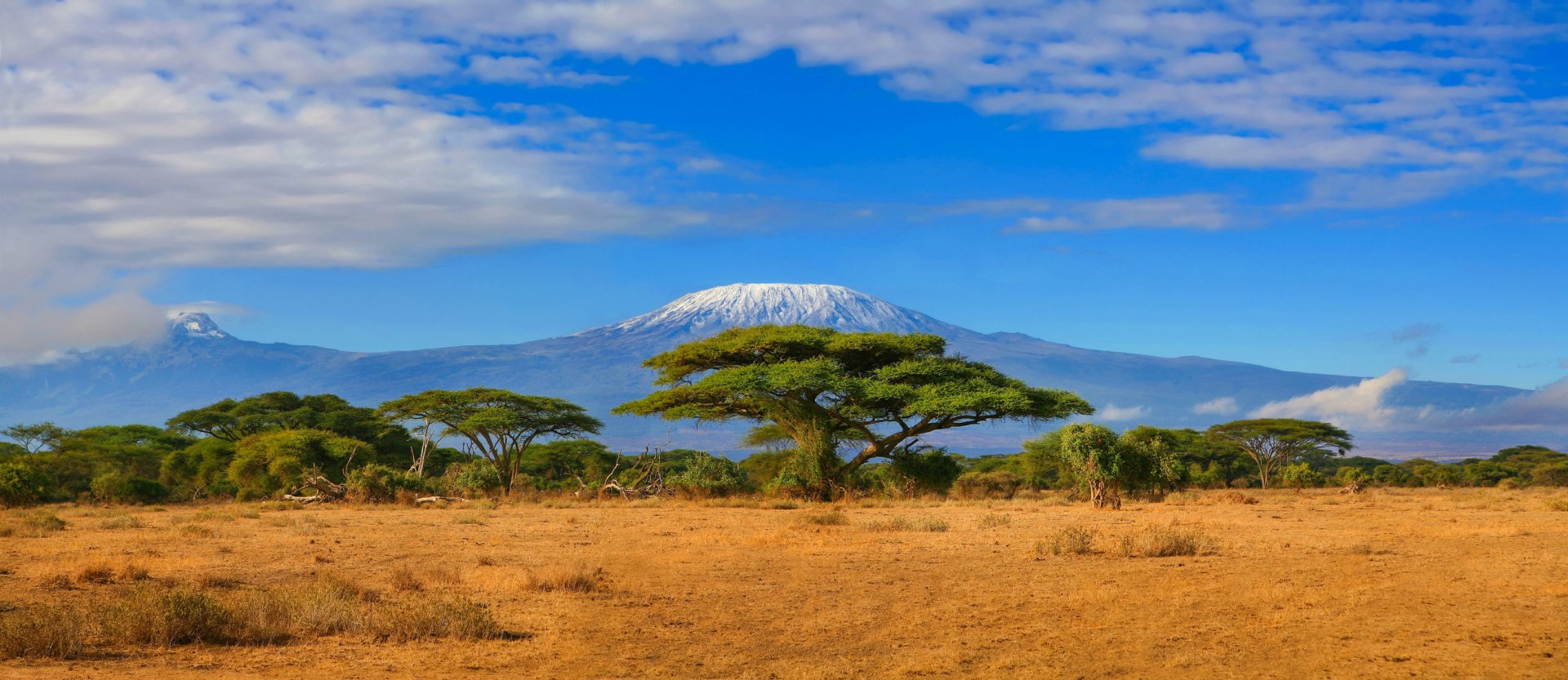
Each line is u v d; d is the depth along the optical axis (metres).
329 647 11.40
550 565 18.64
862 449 59.34
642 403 56.00
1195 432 100.31
